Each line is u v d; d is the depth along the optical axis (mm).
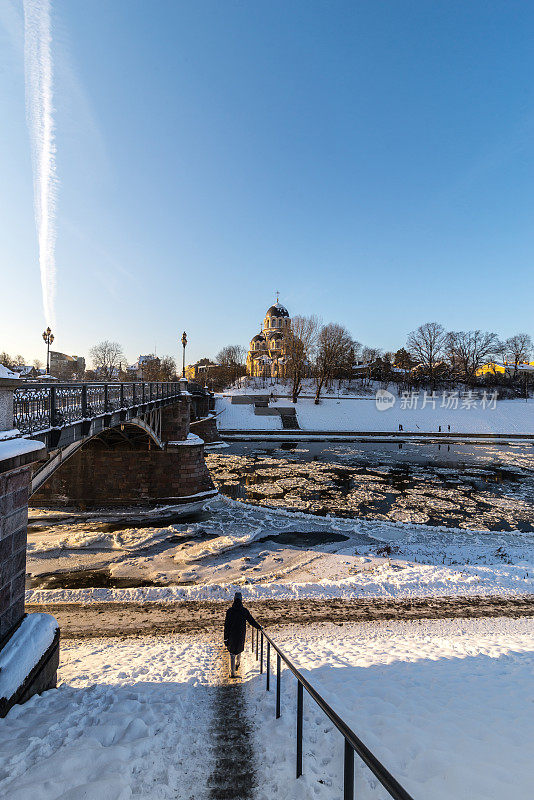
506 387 95000
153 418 24875
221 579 16812
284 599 14102
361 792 3264
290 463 43719
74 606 13562
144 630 11836
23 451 6234
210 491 28703
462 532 22766
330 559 18859
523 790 3166
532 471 41188
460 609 13398
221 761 4062
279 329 115188
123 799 3215
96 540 20609
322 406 75812
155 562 18375
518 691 5887
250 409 73125
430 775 3518
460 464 44562
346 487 33469
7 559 6141
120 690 6234
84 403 12953
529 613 13180
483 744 4113
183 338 31047
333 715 2898
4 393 6574
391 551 19828
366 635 11117
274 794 3422
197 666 7914
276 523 23953
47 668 6418
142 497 26844
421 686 6254
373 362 106375
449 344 101625
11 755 3895
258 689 6270
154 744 4293
